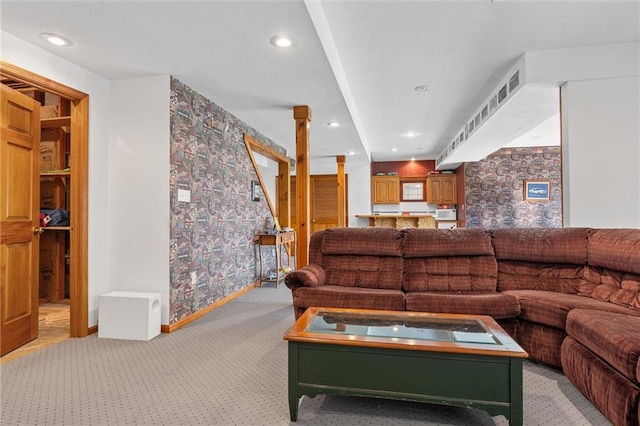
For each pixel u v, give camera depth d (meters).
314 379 1.70
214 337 2.90
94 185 3.03
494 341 1.66
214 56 2.74
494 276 2.91
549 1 2.45
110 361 2.39
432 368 1.60
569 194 3.21
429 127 5.90
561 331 2.24
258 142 5.15
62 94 2.81
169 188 3.09
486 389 1.54
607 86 3.13
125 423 1.67
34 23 2.25
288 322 3.32
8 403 1.84
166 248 3.07
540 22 2.72
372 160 9.28
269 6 2.08
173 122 3.15
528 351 2.38
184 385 2.05
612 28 2.83
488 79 3.87
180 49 2.62
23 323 2.71
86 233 2.94
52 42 2.50
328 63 2.86
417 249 3.05
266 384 2.06
